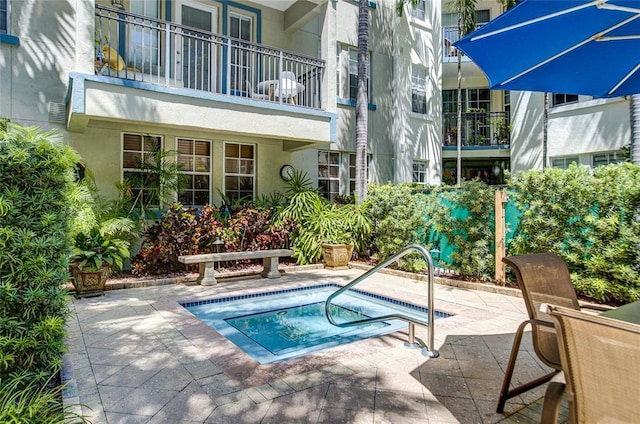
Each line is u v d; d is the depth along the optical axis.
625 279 5.07
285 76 8.84
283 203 9.53
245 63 9.66
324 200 9.48
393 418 2.52
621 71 3.27
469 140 15.55
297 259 8.77
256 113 7.59
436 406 2.67
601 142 10.47
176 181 7.94
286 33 10.28
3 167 2.61
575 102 11.11
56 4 7.07
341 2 10.95
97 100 6.05
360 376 3.15
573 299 2.82
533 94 12.30
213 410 2.61
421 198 7.72
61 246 2.87
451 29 15.58
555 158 11.75
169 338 4.07
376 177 11.67
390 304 6.12
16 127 2.88
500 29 2.62
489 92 16.58
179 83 8.43
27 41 6.83
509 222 6.50
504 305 5.52
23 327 2.66
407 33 12.42
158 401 2.73
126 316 4.88
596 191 5.40
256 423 2.46
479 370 3.26
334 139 8.52
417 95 13.03
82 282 5.81
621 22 2.57
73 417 2.34
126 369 3.28
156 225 7.50
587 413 1.55
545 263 2.79
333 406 2.67
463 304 5.59
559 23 2.56
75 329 4.35
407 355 3.61
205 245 7.93
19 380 2.41
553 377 2.84
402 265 7.86
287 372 3.22
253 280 7.34
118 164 7.96
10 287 2.57
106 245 6.05
